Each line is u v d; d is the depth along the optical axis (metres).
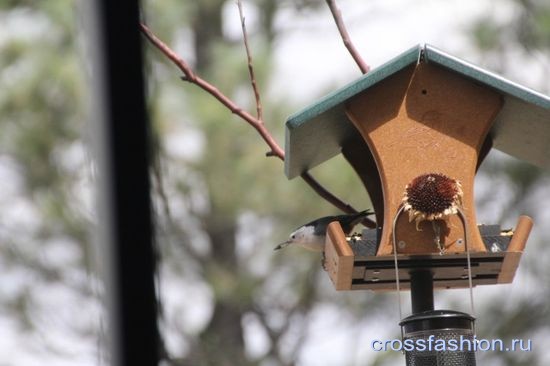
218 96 8.40
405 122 7.81
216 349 15.94
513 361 14.66
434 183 7.55
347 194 14.62
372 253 7.75
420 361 7.49
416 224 7.59
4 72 14.37
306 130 8.05
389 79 7.85
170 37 15.57
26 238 14.73
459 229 7.60
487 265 7.82
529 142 8.52
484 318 14.85
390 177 7.76
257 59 15.68
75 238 14.74
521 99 7.78
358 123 7.84
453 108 7.82
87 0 7.55
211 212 15.67
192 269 15.87
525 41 15.76
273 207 15.28
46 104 14.30
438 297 15.02
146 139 7.45
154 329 7.20
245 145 15.23
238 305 16.28
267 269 16.08
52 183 14.56
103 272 7.27
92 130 7.43
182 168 15.30
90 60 7.48
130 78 7.52
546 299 14.80
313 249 8.48
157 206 7.43
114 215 7.31
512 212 15.28
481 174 15.34
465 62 7.75
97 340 7.12
